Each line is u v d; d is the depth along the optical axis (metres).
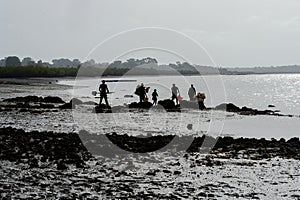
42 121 30.58
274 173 16.47
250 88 134.75
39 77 149.12
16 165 16.09
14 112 36.22
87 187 13.45
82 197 12.28
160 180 14.84
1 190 12.67
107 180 14.52
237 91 112.25
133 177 15.13
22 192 12.59
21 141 20.75
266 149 21.80
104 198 12.28
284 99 80.69
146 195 12.77
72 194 12.55
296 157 19.88
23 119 31.56
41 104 44.44
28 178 14.30
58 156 17.77
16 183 13.60
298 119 39.53
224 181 15.00
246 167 17.47
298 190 14.02
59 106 42.91
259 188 14.16
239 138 25.11
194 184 14.44
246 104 66.19
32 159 17.03
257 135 28.58
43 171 15.38
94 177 14.87
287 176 15.99
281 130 31.70
